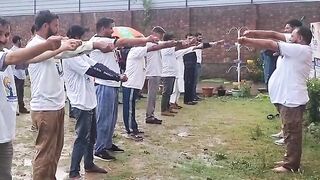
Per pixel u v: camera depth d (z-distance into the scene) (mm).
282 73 5258
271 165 5574
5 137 3178
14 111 3279
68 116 9164
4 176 3311
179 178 5051
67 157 5977
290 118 5242
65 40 3057
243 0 16641
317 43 8414
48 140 3984
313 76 8547
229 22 16438
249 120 8828
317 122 7535
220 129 7906
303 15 15531
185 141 6957
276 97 5320
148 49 6523
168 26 17219
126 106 6965
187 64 10891
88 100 4727
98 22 5184
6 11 20078
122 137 7172
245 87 12828
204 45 8188
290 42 5375
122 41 4887
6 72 3195
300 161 5539
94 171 5176
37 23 3869
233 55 16375
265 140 7008
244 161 5746
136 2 18125
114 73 4691
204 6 16938
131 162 5699
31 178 5086
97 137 5688
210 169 5430
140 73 6879
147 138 7141
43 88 3936
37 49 2686
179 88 10359
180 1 17453
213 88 13156
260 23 16078
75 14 18547
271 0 16344
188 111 9992
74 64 4598
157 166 5531
